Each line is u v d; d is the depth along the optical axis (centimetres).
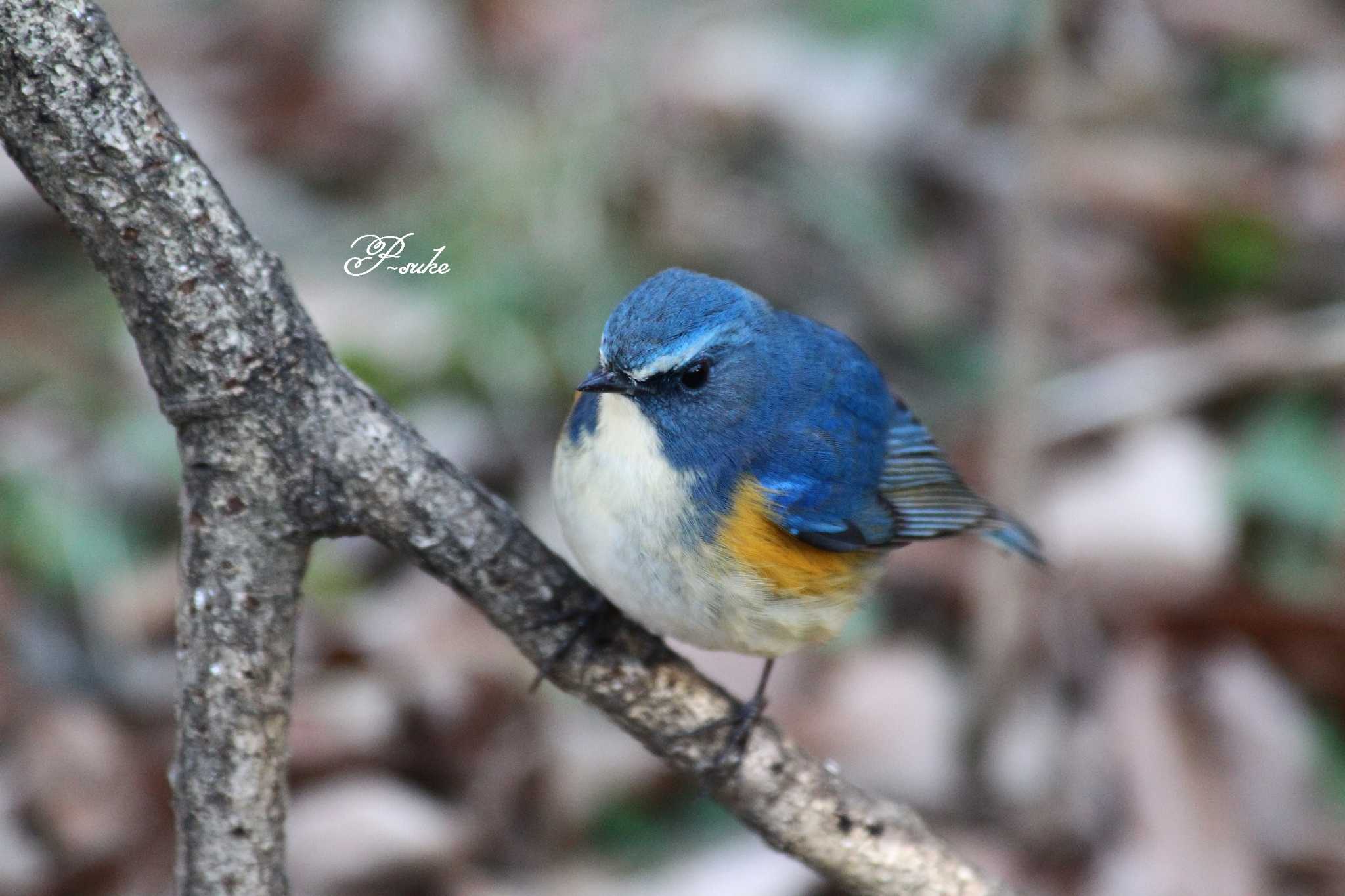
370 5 1505
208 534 569
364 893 935
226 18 1542
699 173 1373
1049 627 1138
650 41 1446
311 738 983
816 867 686
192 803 602
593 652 648
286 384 554
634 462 705
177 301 532
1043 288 1011
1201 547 1155
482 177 1258
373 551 1148
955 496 855
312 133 1416
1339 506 1230
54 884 927
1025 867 1013
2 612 1062
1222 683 1090
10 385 1212
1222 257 1468
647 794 1002
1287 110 1591
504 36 1458
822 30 1581
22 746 982
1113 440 1250
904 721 1058
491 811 985
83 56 495
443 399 1212
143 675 1063
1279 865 1020
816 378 772
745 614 726
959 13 1603
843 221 1409
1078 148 1516
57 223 1346
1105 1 1352
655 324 711
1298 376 1290
